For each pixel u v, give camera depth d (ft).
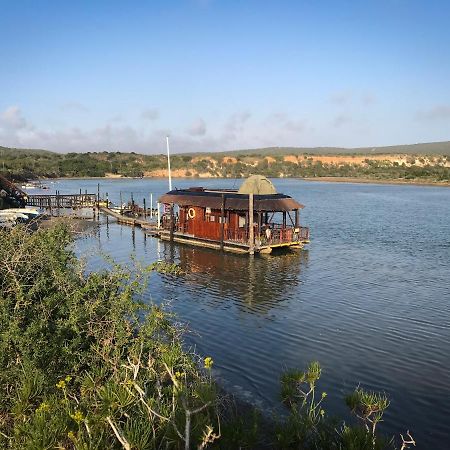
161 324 33.99
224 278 80.74
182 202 116.06
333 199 251.19
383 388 40.91
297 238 106.52
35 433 17.39
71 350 28.78
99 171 558.56
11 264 32.53
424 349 49.60
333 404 37.68
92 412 20.71
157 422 20.02
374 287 74.33
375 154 645.10
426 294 70.23
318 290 72.90
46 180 496.64
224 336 53.52
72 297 32.07
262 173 565.12
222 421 22.24
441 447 32.42
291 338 52.90
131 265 87.61
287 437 21.36
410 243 115.44
